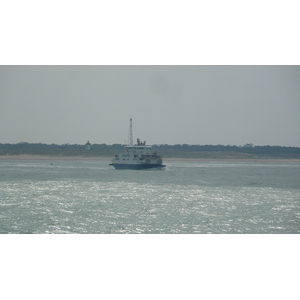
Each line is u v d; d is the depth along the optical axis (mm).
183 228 44469
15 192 75875
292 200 66625
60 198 67000
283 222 48125
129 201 63688
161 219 48969
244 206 59375
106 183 95562
